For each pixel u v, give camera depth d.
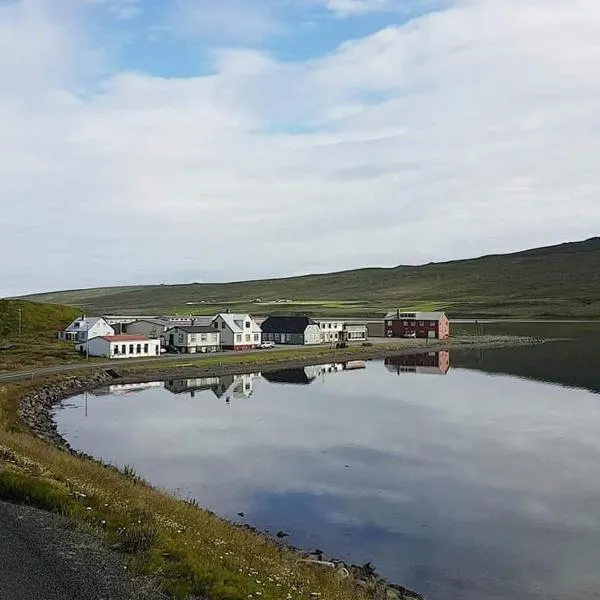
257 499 36.59
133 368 92.00
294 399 72.88
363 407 67.44
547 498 37.16
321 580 21.59
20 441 35.00
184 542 18.84
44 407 64.94
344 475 41.72
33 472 24.73
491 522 33.28
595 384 81.44
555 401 69.50
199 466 43.66
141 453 47.19
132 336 110.19
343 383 86.56
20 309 142.62
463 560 28.55
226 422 59.38
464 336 163.88
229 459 45.62
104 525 19.38
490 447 49.34
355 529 32.09
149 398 73.19
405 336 166.50
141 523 19.73
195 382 86.94
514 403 68.62
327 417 61.81
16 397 63.88
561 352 121.62
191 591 15.35
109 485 28.30
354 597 20.86
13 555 16.30
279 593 17.19
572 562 28.42
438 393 76.56
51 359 98.12
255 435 53.78
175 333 118.25
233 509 34.66
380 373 98.19
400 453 47.62
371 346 137.88
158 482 39.31
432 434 54.03
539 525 32.88
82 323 123.69
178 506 26.58
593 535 31.61
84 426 57.03
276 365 106.88
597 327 182.88
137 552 17.17
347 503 36.06
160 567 16.36
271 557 22.73
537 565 28.05
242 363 103.75
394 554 29.03
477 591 25.53
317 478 41.00
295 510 34.78
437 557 28.81
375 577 26.06
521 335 162.12
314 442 51.19
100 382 83.88
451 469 43.28
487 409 65.38
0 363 91.00
